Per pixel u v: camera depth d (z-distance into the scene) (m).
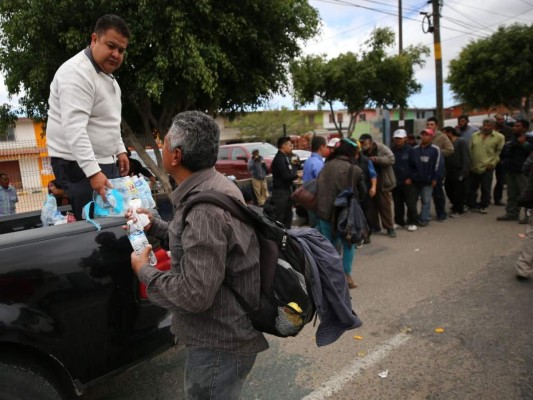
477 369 2.80
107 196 2.13
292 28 6.72
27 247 1.72
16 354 1.68
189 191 1.54
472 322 3.47
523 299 3.87
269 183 9.95
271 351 3.21
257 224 1.57
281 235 1.63
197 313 1.47
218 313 1.51
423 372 2.81
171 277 1.48
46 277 1.73
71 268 1.80
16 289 1.66
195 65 5.55
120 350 1.93
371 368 2.90
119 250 1.95
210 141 1.54
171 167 1.58
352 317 1.80
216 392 1.57
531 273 4.32
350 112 15.50
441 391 2.59
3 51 5.95
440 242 6.04
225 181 1.60
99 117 2.52
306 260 1.69
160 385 2.77
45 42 5.52
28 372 1.68
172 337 2.11
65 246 1.81
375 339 3.30
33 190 7.50
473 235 6.32
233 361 1.57
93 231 1.90
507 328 3.33
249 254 1.52
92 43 2.44
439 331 3.35
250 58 6.79
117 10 5.35
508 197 7.14
